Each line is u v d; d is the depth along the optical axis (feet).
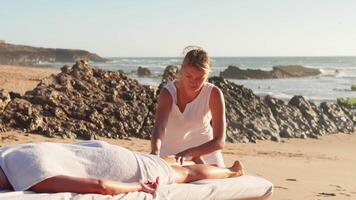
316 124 60.70
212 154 16.55
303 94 123.75
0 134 36.27
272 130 53.52
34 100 41.14
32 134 37.68
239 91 57.36
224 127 16.43
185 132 16.53
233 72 208.44
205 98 16.25
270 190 15.88
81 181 11.91
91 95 44.45
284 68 238.89
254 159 37.86
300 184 28.19
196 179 14.87
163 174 13.73
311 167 36.63
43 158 12.09
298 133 55.88
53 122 39.52
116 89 46.44
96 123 41.52
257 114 54.44
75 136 39.17
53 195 11.39
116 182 12.37
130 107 44.37
